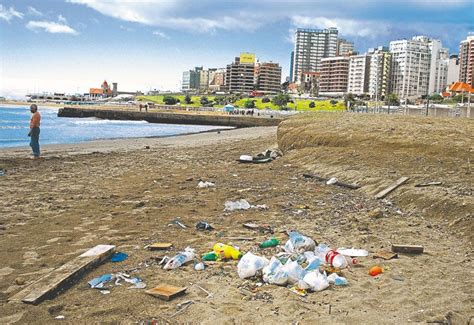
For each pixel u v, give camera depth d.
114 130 56.97
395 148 17.28
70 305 5.48
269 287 6.05
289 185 14.49
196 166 19.33
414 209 10.95
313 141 20.80
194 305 5.48
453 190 11.45
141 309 5.37
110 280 6.28
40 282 5.96
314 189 13.78
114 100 195.75
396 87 162.75
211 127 72.56
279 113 91.00
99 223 9.50
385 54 160.75
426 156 15.57
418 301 5.65
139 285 6.09
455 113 39.53
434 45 165.62
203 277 6.44
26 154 23.00
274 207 11.25
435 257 7.51
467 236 8.66
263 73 197.25
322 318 5.13
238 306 5.44
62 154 23.83
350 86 170.00
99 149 27.38
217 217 10.16
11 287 6.04
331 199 12.29
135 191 13.29
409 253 7.71
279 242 8.12
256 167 18.84
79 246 7.87
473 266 7.06
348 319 5.11
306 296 5.77
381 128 20.20
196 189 13.68
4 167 17.92
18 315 5.18
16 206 11.04
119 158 22.16
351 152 17.53
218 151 25.94
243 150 26.23
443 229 9.37
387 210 10.98
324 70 180.38
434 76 166.75
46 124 65.56
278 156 21.64
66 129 55.34
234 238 8.42
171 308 5.40
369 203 11.75
